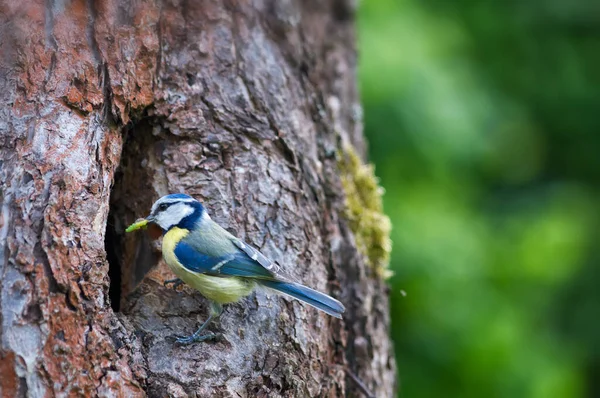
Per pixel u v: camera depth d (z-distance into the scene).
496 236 15.52
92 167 8.38
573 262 15.01
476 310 13.44
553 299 18.09
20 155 8.04
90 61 8.96
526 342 13.79
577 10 19.23
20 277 7.34
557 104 19.59
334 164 10.81
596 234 19.09
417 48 14.58
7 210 7.64
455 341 13.22
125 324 8.09
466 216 14.48
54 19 8.95
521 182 19.42
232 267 8.50
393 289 13.30
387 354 10.64
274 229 9.41
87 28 9.13
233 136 9.78
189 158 9.51
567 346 17.72
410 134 14.05
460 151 14.66
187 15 10.30
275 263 8.90
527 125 18.58
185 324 8.54
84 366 7.39
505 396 13.20
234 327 8.55
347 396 9.78
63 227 7.74
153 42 9.60
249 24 10.70
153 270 9.28
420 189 14.16
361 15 14.59
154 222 8.94
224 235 8.75
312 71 11.38
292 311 8.94
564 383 13.71
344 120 12.68
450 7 18.34
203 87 9.92
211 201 9.34
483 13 18.78
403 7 15.12
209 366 8.07
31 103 8.41
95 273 7.75
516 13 19.08
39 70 8.62
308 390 8.69
